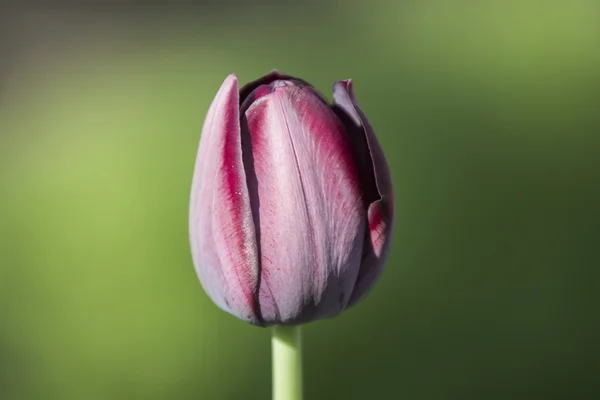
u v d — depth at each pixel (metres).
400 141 0.94
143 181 0.96
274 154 0.41
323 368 0.79
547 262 0.85
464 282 0.84
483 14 1.12
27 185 1.00
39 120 1.21
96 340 0.85
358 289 0.42
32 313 0.87
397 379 0.79
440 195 0.89
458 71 1.05
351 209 0.41
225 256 0.41
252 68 1.21
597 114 0.97
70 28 1.76
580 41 1.05
